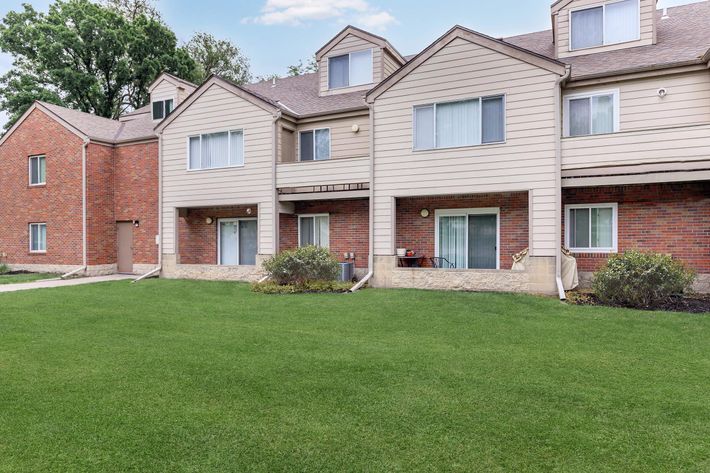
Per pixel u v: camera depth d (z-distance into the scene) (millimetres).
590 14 13430
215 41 39750
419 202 14070
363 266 14922
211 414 4398
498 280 11836
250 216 16656
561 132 11867
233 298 11469
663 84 11445
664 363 5844
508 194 12977
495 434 3951
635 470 3404
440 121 12672
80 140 18219
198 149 16297
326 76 17266
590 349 6520
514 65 11820
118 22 31531
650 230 11531
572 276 11438
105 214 18703
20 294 12234
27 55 29438
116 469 3457
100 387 5137
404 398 4750
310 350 6605
